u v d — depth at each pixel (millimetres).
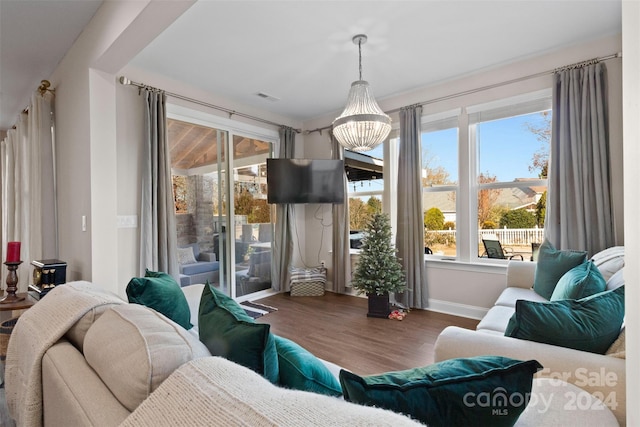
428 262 3846
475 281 3545
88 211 2559
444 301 3750
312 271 4684
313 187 4434
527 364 737
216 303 1315
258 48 2930
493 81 3400
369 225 3762
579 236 2791
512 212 3410
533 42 2873
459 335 1391
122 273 3107
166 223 3297
